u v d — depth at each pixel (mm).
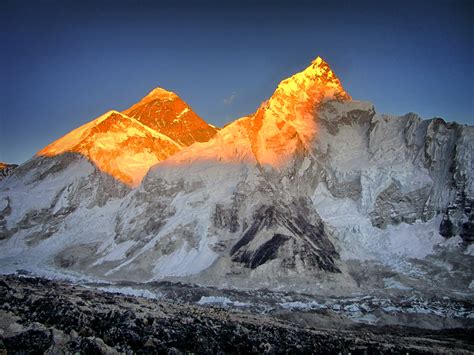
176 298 133750
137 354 56344
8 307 64500
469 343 91875
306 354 64062
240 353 62438
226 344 63438
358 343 74000
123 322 63812
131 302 80750
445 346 83688
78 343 54188
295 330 79750
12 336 55312
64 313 63562
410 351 71438
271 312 116688
